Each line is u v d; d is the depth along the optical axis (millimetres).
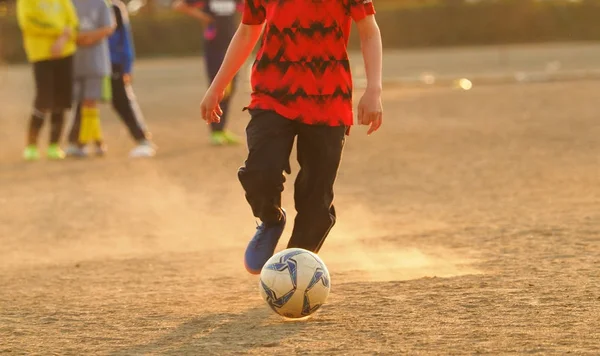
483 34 84438
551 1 86375
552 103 34188
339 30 8484
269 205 8586
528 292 8836
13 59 74688
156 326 8289
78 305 9453
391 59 67125
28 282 11008
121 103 24766
